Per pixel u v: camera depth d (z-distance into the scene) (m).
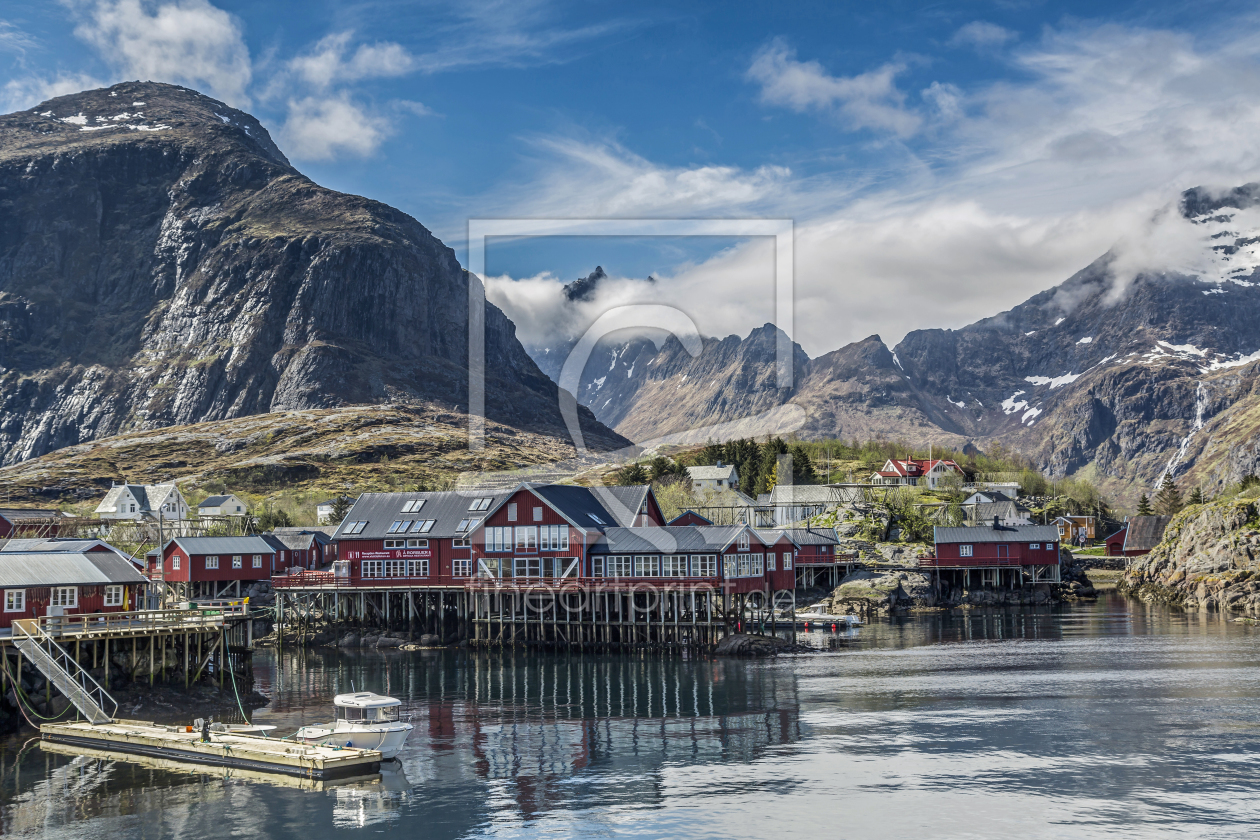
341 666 75.56
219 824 35.19
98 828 34.84
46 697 51.19
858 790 38.16
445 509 93.62
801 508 148.38
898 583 124.62
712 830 33.94
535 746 46.31
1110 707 53.22
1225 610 111.69
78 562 61.06
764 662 73.62
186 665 57.81
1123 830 33.38
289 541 122.38
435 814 36.12
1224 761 41.53
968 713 52.19
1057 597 129.88
